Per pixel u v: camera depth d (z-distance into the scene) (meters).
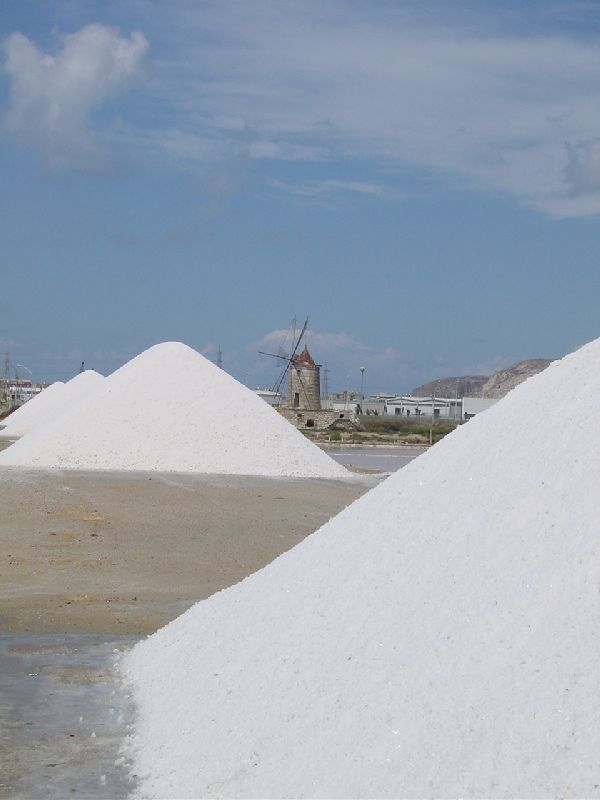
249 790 6.36
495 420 9.41
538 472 7.79
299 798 6.04
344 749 6.23
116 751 7.70
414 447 68.12
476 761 5.48
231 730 7.27
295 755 6.50
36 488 24.34
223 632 9.20
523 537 7.10
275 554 18.34
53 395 59.12
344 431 82.50
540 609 6.30
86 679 9.80
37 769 7.30
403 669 6.60
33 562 16.70
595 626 5.89
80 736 8.05
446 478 8.88
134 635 12.00
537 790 5.13
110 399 33.19
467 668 6.22
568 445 7.86
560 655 5.82
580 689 5.51
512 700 5.72
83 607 13.62
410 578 7.63
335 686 6.97
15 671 10.15
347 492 27.75
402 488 9.47
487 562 7.11
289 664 7.68
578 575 6.36
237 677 8.06
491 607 6.62
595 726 5.27
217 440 31.94
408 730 6.02
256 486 27.45
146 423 32.12
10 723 8.38
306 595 8.65
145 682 9.39
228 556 17.91
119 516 21.38
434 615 6.95
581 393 8.60
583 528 6.74
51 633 12.06
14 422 55.75
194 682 8.54
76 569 16.31
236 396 34.41
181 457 30.89
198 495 24.97
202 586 15.34
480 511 7.83
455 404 109.00
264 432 33.00
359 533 9.16
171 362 35.16
